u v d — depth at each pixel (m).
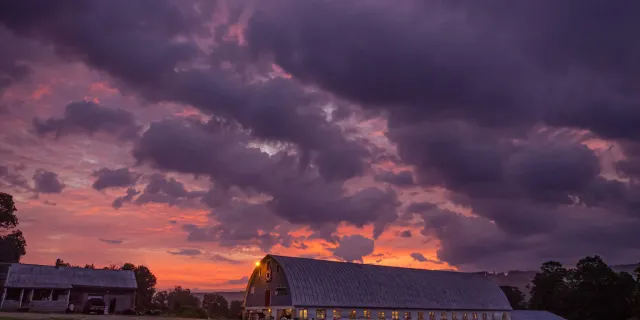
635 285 95.75
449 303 80.88
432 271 90.94
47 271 70.19
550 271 121.88
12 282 64.62
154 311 80.81
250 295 72.06
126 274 77.75
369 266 82.00
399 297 75.00
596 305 101.69
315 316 64.12
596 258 107.69
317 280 68.06
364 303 69.44
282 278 66.81
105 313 69.06
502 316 88.12
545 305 116.69
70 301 69.50
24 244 109.44
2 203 103.69
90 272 74.50
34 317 49.00
